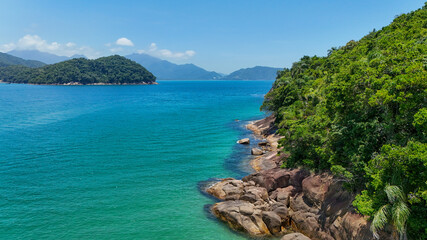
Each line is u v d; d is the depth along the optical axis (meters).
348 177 23.58
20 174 39.97
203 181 39.09
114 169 42.88
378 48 55.38
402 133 22.41
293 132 38.38
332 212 25.27
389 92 23.16
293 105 59.50
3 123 80.56
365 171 22.88
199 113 108.81
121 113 107.31
